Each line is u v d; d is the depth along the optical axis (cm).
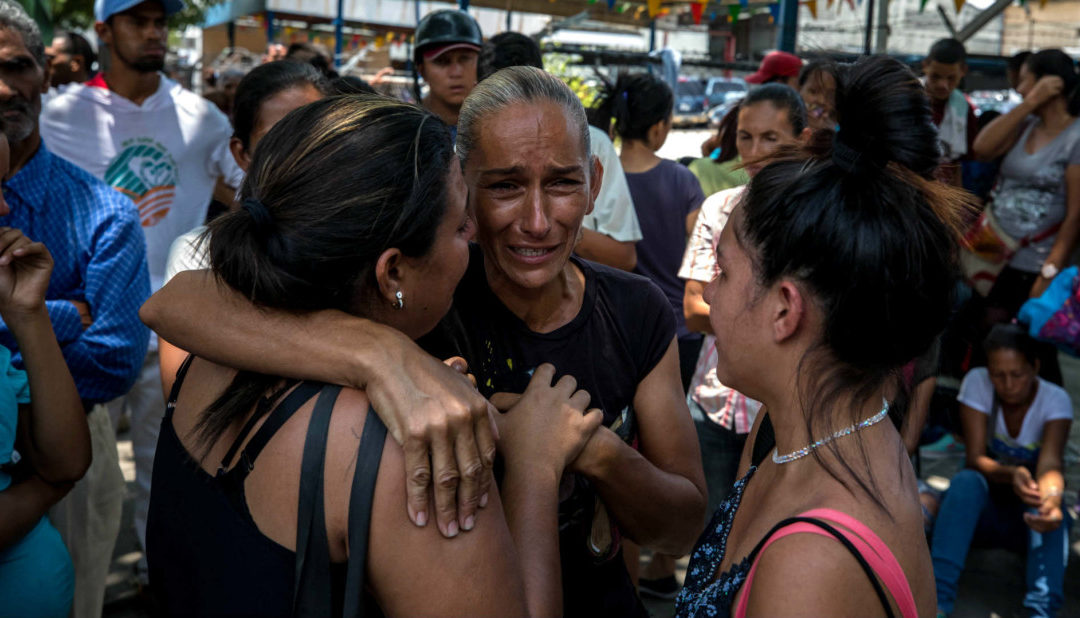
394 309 110
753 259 104
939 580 294
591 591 150
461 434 96
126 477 384
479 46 329
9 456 149
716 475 269
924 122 98
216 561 103
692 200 319
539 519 121
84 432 158
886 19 676
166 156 318
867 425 100
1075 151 392
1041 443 313
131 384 217
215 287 112
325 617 98
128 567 315
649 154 327
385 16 940
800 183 99
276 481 100
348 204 100
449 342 142
